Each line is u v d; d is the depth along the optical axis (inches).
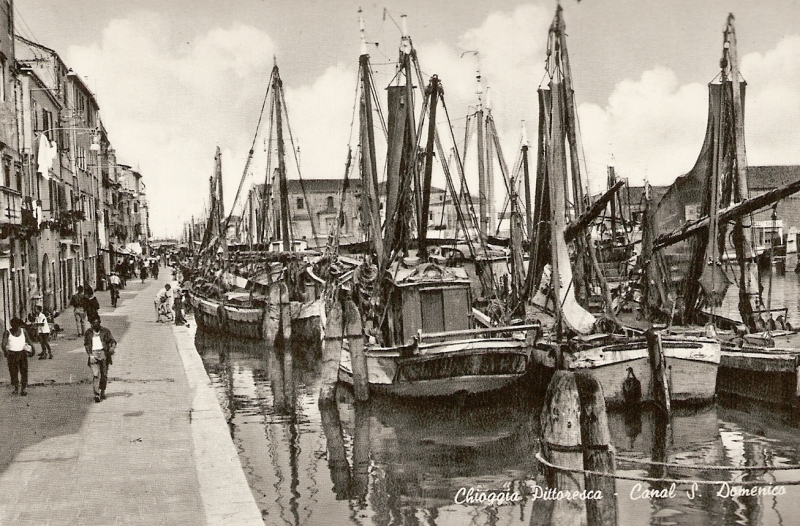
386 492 530.6
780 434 657.0
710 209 815.1
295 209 2667.3
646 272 997.2
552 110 735.7
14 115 1106.7
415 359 755.4
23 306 1098.1
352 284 909.2
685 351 728.3
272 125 1418.6
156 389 681.0
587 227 781.3
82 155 1891.0
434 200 2319.1
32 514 370.9
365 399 792.3
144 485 413.1
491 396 770.2
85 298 1092.5
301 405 812.6
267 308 1217.4
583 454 475.5
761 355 747.4
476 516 484.1
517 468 577.3
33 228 1106.7
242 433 697.0
